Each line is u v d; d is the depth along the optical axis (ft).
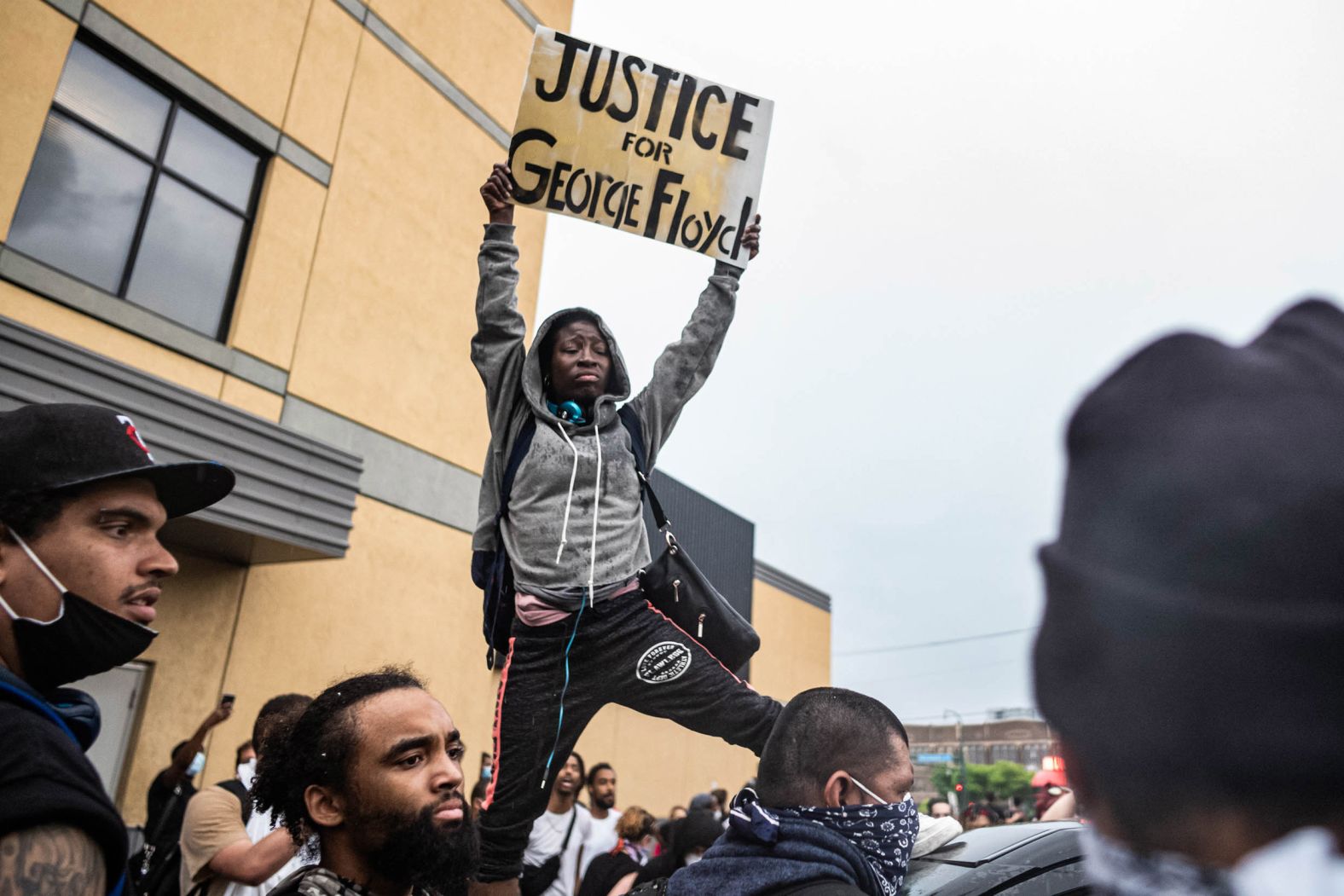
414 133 34.30
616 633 7.34
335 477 27.20
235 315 27.96
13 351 20.42
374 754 5.77
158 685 24.63
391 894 5.79
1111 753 1.76
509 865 7.30
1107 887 1.90
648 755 47.78
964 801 93.66
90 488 4.91
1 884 3.58
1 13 23.44
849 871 5.75
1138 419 1.86
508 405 7.97
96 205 25.21
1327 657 1.56
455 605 33.30
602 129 8.43
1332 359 1.85
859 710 6.36
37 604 4.72
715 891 5.74
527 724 7.25
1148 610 1.70
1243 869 1.64
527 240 37.70
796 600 63.72
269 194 29.25
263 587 27.55
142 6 26.48
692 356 8.50
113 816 4.04
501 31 38.52
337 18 32.04
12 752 3.94
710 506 51.72
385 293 32.42
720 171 8.63
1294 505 1.63
